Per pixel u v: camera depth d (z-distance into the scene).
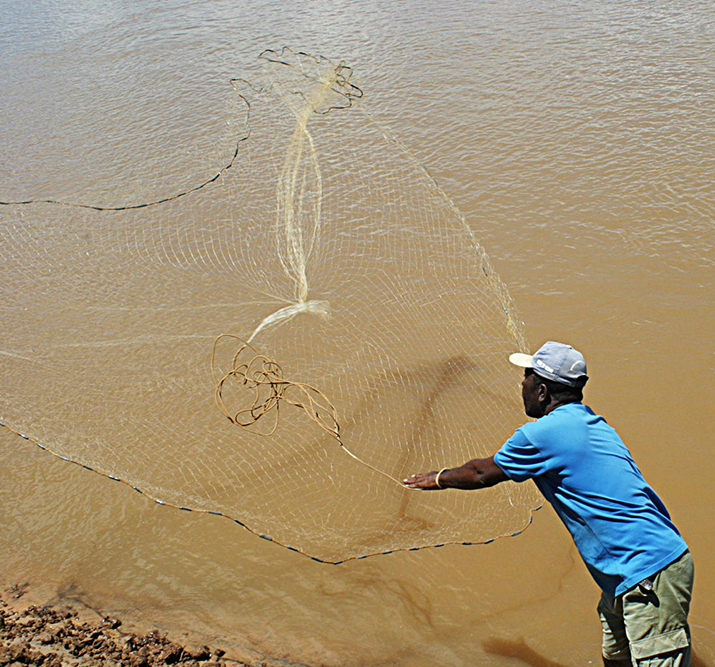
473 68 10.90
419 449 4.60
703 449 4.61
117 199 7.50
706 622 3.50
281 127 8.95
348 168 7.92
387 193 7.40
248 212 7.14
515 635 3.58
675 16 12.27
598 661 3.41
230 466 4.45
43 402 4.50
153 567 4.07
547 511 4.29
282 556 4.13
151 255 6.46
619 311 5.93
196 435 4.64
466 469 3.02
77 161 8.75
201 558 4.13
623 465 2.78
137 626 3.66
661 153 8.21
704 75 10.03
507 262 6.61
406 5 13.95
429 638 3.59
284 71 9.26
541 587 3.84
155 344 5.31
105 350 5.16
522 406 4.89
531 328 5.76
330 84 8.98
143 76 11.53
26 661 3.30
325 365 5.32
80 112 10.33
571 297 6.12
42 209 7.22
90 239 6.68
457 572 3.96
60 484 4.68
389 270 6.24
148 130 9.48
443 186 7.89
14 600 3.83
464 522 4.03
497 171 8.12
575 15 12.70
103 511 4.47
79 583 3.97
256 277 6.20
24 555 4.16
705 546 3.95
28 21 14.88
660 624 2.64
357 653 3.52
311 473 4.43
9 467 4.82
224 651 3.51
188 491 4.20
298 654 3.51
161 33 13.53
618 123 8.95
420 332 5.58
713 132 8.55
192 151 8.64
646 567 2.66
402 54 11.62
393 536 3.92
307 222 6.90
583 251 6.72
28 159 8.95
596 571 2.81
